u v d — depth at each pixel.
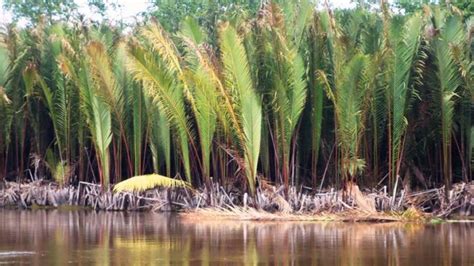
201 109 27.86
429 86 28.44
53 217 28.89
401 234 22.77
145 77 27.34
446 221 26.48
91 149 34.06
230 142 28.52
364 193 28.12
